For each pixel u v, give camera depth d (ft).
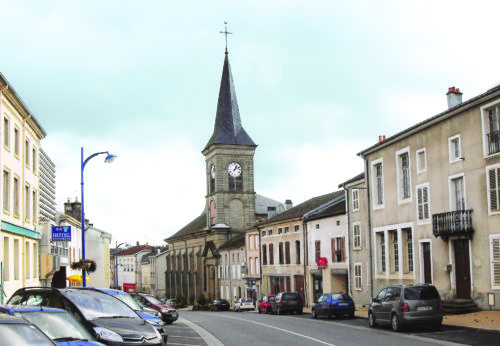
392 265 109.60
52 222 133.49
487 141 81.15
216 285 265.75
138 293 107.76
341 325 86.94
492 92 78.38
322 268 147.95
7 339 26.32
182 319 120.47
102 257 211.41
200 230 296.71
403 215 103.91
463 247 86.84
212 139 288.10
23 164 99.09
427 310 70.13
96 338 39.52
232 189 281.95
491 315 75.41
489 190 80.07
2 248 84.17
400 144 105.29
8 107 88.12
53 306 43.78
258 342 66.54
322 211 156.04
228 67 292.61
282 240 180.96
